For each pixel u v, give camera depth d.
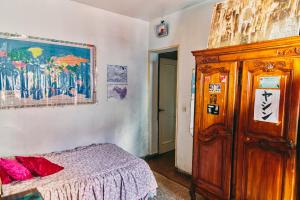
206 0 2.75
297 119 1.54
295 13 1.68
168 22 3.33
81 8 2.89
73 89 2.89
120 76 3.40
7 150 2.43
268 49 1.68
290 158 1.58
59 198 1.82
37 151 2.64
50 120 2.72
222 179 2.06
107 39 3.19
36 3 2.53
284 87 1.59
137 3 2.87
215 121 2.11
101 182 2.05
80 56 2.93
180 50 3.15
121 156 2.57
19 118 2.48
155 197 2.56
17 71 2.44
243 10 2.04
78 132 2.98
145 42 3.69
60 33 2.73
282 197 1.63
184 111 3.14
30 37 2.51
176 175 3.20
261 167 1.76
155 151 4.03
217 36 2.23
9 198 1.47
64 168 2.20
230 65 1.94
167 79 4.16
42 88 2.63
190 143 3.07
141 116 3.77
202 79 2.23
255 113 1.78
